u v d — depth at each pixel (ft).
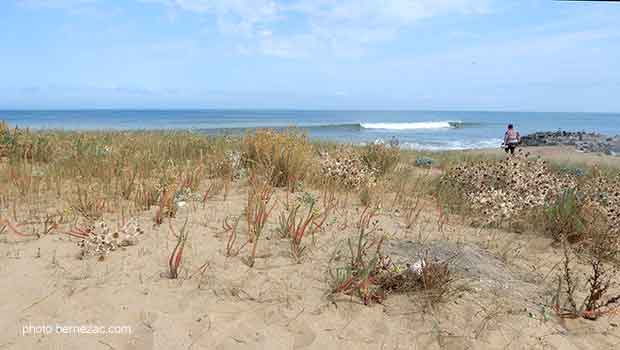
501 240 14.34
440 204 18.35
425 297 9.46
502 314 9.07
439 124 207.62
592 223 14.40
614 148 81.05
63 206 14.58
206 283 9.65
